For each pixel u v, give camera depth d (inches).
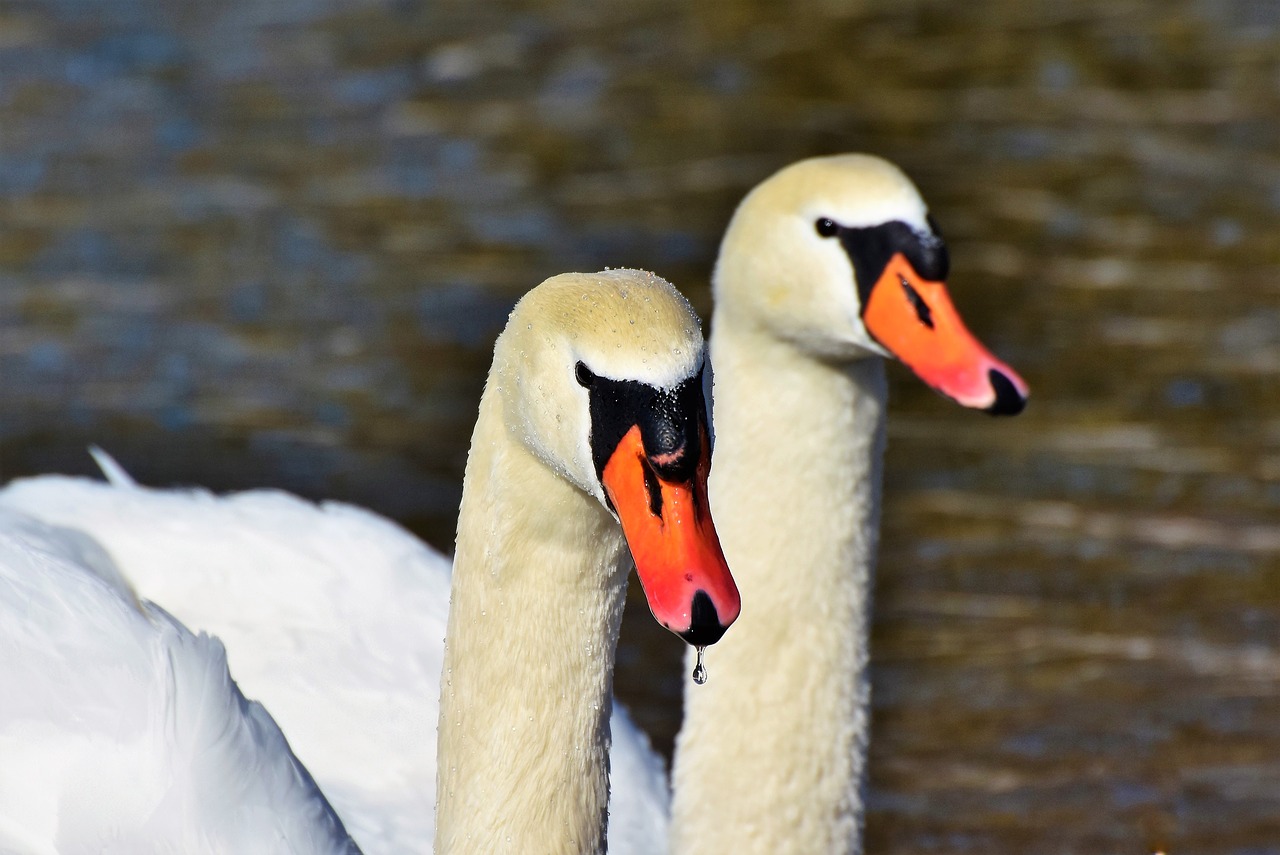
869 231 321.4
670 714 469.1
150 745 289.1
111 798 285.6
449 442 580.7
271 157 776.3
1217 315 653.9
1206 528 543.2
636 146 797.2
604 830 247.8
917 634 502.3
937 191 751.1
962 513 552.4
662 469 218.5
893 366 634.2
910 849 425.4
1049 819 434.0
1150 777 448.5
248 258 689.6
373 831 350.0
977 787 446.6
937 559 532.4
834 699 329.1
